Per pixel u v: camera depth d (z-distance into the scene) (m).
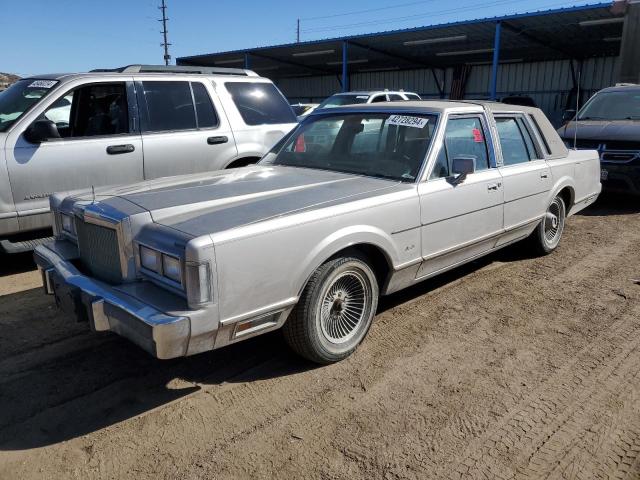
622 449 2.71
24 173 5.13
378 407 3.04
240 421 2.93
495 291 4.80
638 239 6.58
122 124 5.86
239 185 3.71
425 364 3.52
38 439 2.79
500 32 19.39
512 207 4.83
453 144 4.25
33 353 3.70
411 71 31.27
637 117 8.70
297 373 3.41
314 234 3.14
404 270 3.81
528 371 3.44
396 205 3.62
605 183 8.28
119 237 2.99
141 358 3.62
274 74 34.78
